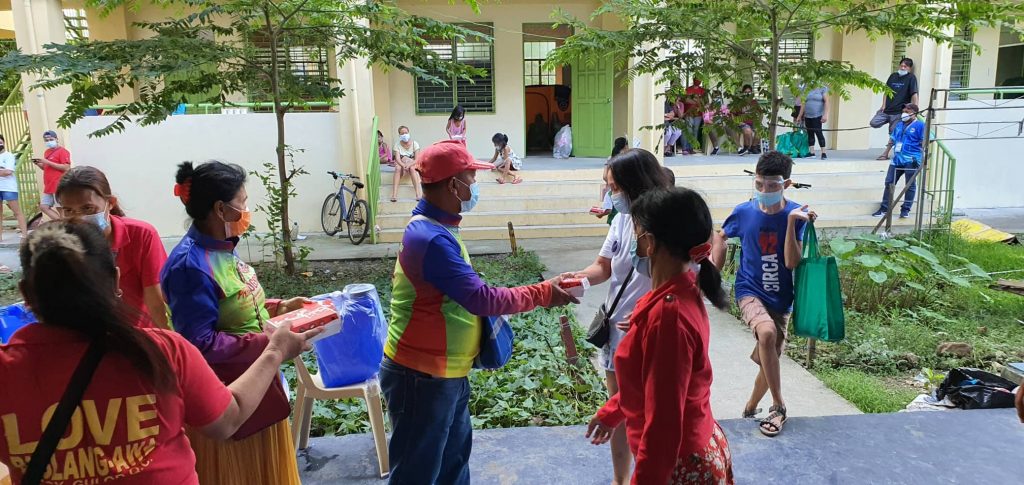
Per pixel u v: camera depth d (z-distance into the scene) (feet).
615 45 23.97
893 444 11.39
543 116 52.80
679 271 6.40
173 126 35.78
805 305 11.98
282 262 29.37
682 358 5.99
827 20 22.72
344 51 26.25
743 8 23.66
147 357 4.63
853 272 22.30
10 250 33.14
